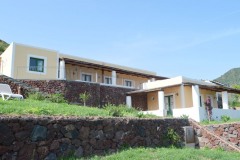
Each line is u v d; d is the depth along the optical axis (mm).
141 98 28328
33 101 13695
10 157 7176
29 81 20234
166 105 27234
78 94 22000
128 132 10922
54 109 10742
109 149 9922
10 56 23531
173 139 13102
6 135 7215
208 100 21297
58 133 8484
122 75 31734
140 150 9969
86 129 9359
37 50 24656
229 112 23719
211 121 19750
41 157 7848
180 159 8867
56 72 25516
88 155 9062
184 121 14648
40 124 8086
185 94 26000
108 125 10172
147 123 12086
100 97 23969
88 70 29062
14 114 8414
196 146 14469
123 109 15969
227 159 9977
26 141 7617
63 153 8445
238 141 16516
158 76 33344
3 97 13414
